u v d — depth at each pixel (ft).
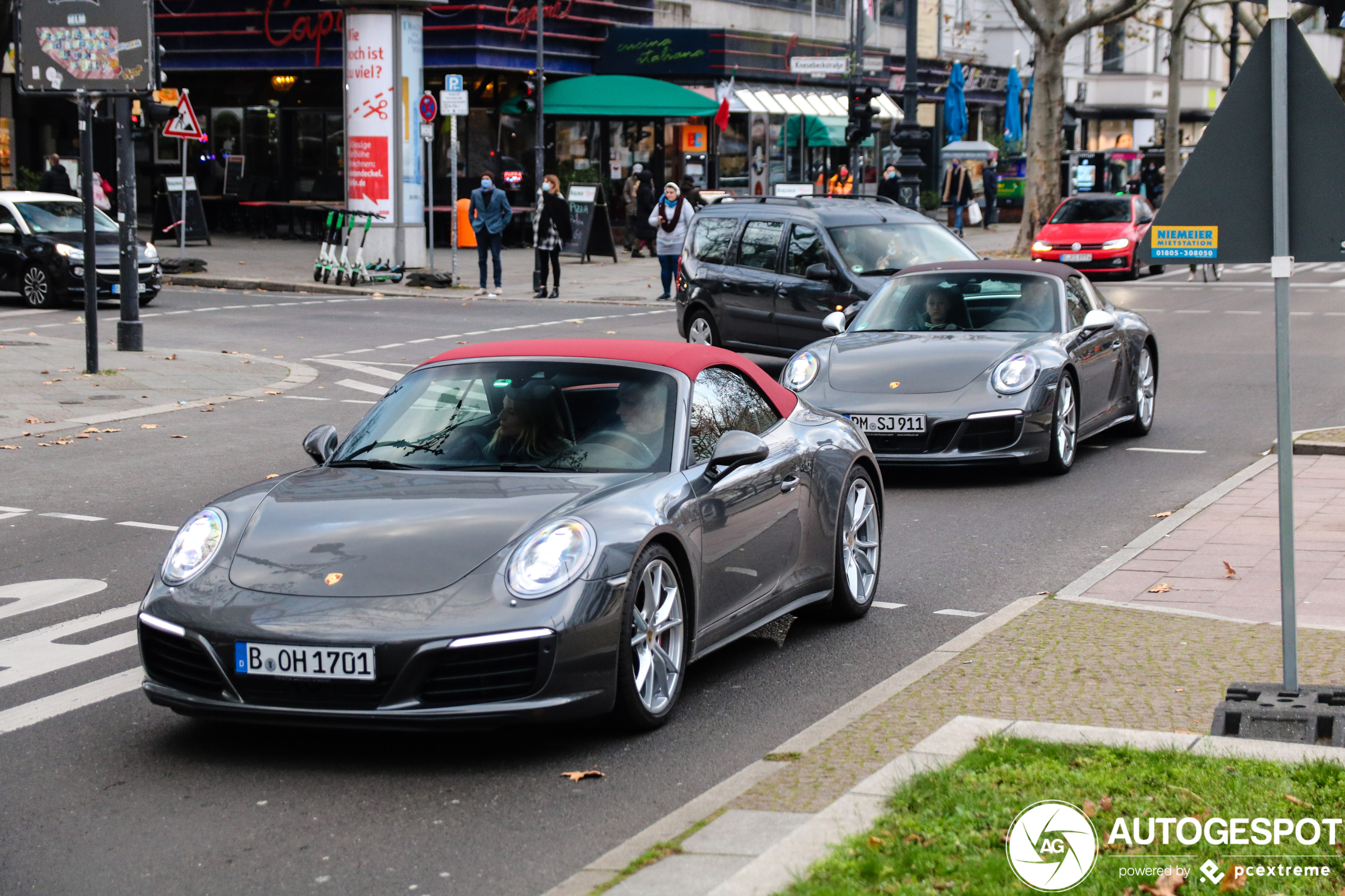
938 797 14.12
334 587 16.47
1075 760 15.15
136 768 16.79
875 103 156.56
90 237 52.03
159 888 13.53
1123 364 39.37
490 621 16.02
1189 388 49.85
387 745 17.52
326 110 128.98
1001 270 39.06
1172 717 16.96
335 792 15.98
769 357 58.95
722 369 21.61
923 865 12.47
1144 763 14.99
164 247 113.80
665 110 119.34
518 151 125.80
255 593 16.62
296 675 16.02
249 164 133.49
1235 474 35.09
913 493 34.17
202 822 15.14
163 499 32.86
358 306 78.64
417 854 14.25
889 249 51.62
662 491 18.44
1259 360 56.54
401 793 15.93
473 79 122.52
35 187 129.59
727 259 54.65
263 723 16.37
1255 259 16.42
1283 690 16.79
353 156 94.12
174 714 18.78
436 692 15.98
